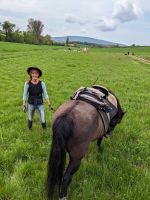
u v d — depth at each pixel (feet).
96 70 41.32
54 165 6.56
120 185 8.03
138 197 7.50
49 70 37.47
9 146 10.59
